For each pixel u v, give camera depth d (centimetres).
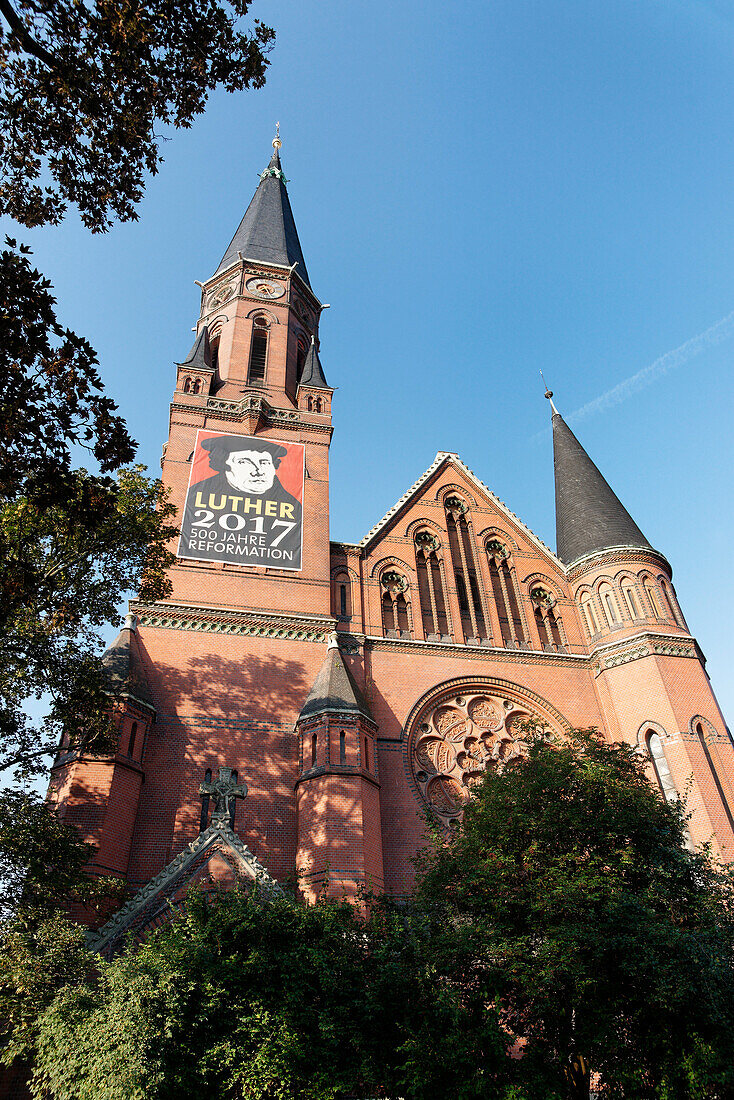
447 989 1603
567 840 1916
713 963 1589
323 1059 1520
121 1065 1350
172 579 2980
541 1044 1672
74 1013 1471
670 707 3058
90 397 1366
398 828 2728
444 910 1922
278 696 2830
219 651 2867
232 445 3419
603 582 3525
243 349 3909
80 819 2241
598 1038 1620
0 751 1933
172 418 3438
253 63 1354
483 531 3734
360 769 2570
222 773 2419
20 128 1308
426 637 3306
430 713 3103
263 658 2900
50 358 1304
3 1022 1706
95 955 1664
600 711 3269
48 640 1967
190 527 3123
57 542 1973
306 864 2411
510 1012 1770
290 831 2566
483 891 1869
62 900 1850
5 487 1392
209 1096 1464
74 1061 1405
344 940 1689
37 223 1388
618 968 1661
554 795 1994
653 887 1814
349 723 2653
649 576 3509
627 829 1923
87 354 1334
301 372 4159
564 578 3694
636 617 3372
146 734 2564
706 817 2766
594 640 3444
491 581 3591
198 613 2920
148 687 2650
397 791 2814
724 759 2980
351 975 1616
